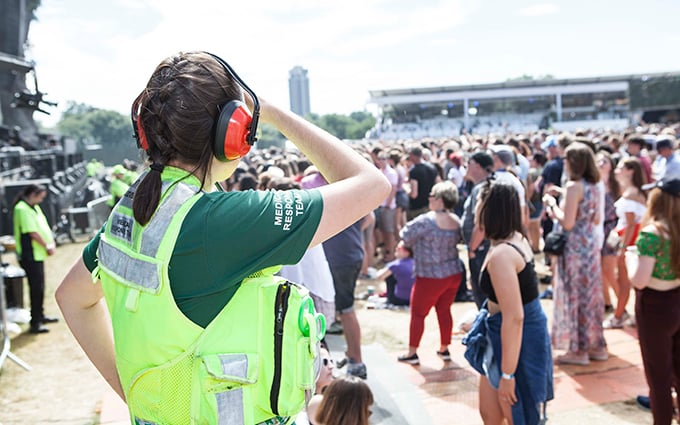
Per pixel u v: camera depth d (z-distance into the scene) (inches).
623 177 224.1
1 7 802.2
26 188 271.0
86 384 208.7
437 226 201.9
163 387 42.9
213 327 42.3
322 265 164.7
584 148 191.8
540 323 117.4
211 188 46.9
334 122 4111.7
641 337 141.4
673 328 137.7
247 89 47.3
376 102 2630.4
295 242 43.8
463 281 287.7
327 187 46.5
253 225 42.3
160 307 41.6
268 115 51.1
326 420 111.6
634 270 137.7
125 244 43.8
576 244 196.1
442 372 202.1
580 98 2706.7
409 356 210.5
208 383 41.4
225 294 42.8
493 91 2556.6
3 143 775.7
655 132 973.8
